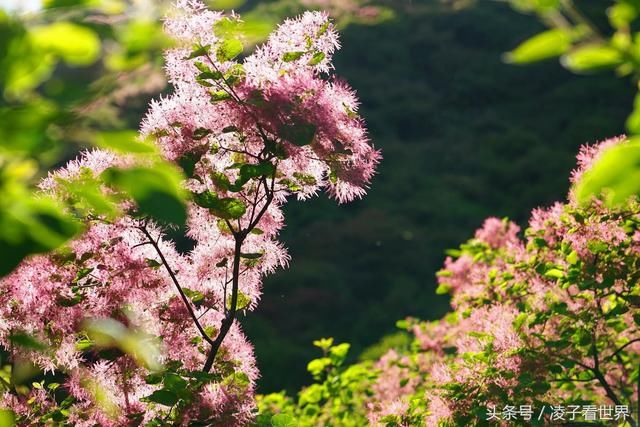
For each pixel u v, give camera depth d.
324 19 3.57
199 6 3.29
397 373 6.69
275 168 3.50
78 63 1.08
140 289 3.57
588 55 1.06
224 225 3.83
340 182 3.69
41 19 1.09
